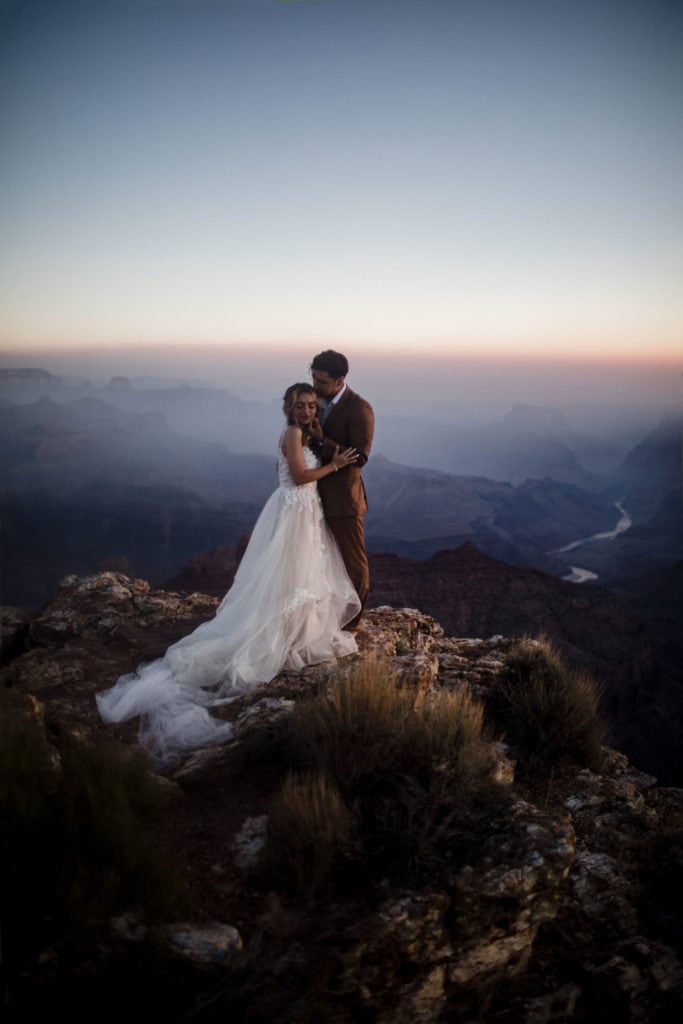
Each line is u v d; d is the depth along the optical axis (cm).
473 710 473
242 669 550
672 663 8275
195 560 5916
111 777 364
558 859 365
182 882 328
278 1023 301
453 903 349
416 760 407
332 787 386
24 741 356
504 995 382
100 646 638
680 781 5591
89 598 758
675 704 6525
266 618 574
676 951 399
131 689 527
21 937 275
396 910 332
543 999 389
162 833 389
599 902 415
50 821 311
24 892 284
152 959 293
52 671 574
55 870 291
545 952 402
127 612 724
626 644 6431
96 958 284
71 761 359
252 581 594
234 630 585
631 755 5644
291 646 584
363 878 357
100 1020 285
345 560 627
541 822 393
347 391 602
